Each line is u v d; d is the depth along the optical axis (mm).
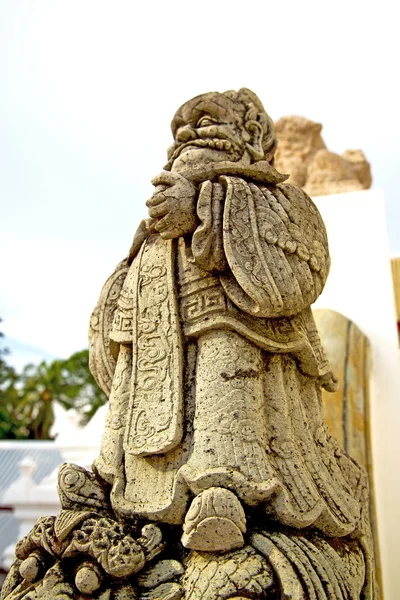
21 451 6613
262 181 1974
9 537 5352
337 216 4145
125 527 1615
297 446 1767
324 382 2105
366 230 4031
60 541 1549
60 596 1446
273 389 1796
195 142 2109
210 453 1583
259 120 2312
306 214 1970
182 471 1562
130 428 1737
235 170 1906
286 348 1795
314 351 1985
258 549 1458
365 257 3951
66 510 1674
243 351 1740
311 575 1405
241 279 1692
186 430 1698
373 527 2814
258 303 1690
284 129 5266
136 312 1882
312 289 1842
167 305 1828
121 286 2139
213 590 1365
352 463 2090
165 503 1576
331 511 1666
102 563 1466
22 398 17828
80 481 1737
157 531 1571
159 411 1713
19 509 4574
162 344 1794
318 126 5230
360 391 3303
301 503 1588
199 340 1803
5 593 1593
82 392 17016
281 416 1752
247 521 1551
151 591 1473
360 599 1665
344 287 3912
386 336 3670
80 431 4785
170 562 1541
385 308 3762
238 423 1623
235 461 1563
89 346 2160
